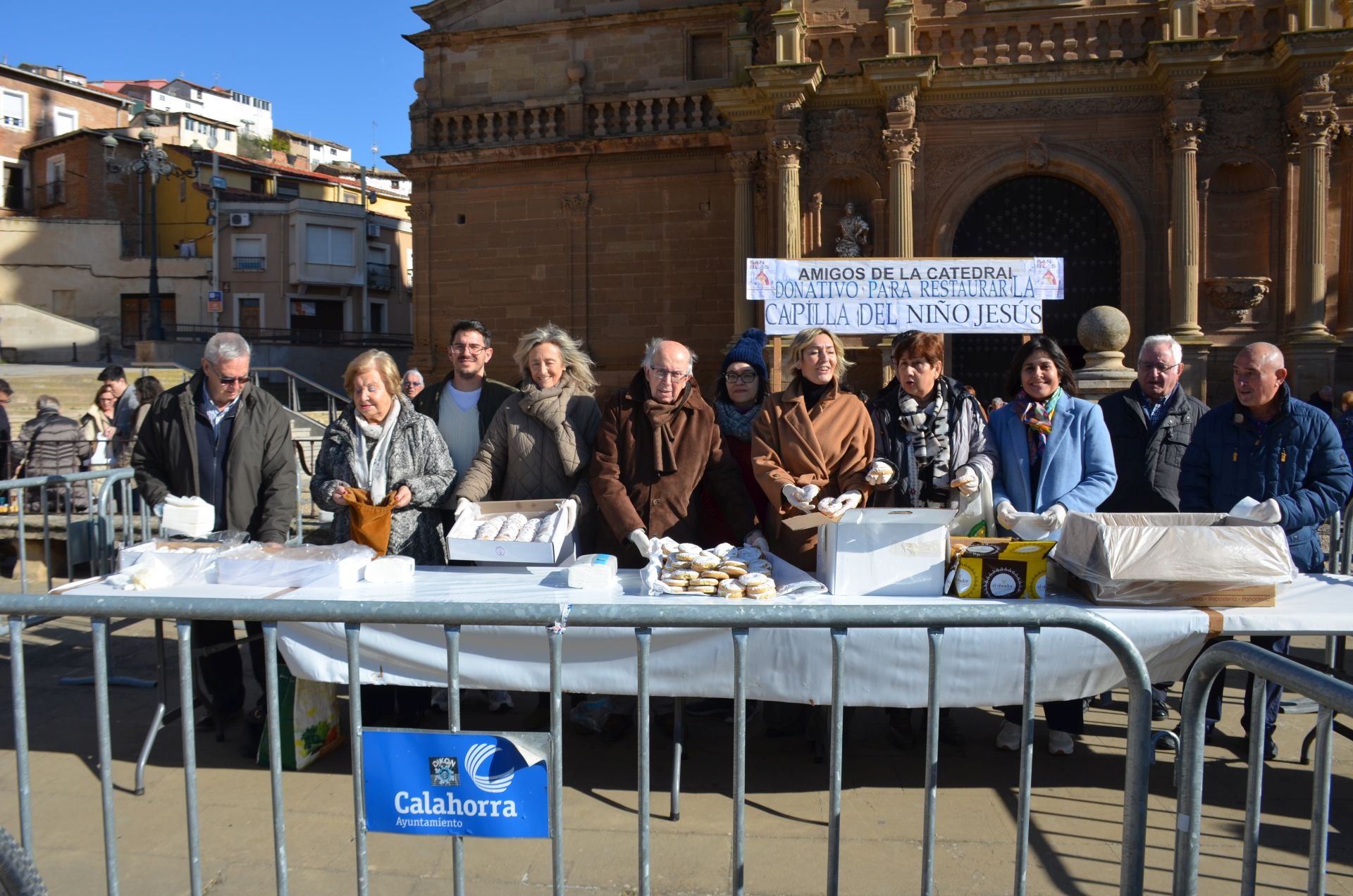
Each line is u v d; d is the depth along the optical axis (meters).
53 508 9.70
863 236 16.64
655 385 4.89
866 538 4.00
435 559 5.23
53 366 27.31
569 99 20.81
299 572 4.28
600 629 3.96
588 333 20.94
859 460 4.76
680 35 20.62
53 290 41.44
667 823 4.05
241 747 4.84
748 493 5.08
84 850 3.85
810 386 4.95
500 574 4.58
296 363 35.16
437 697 5.59
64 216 45.12
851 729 5.17
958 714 5.44
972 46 16.27
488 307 21.48
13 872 2.50
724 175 20.25
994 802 4.24
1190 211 15.18
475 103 21.58
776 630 3.86
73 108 49.41
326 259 44.03
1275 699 4.68
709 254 20.33
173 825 4.06
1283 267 15.48
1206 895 3.49
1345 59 14.89
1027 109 16.09
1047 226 16.69
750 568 4.22
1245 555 3.78
